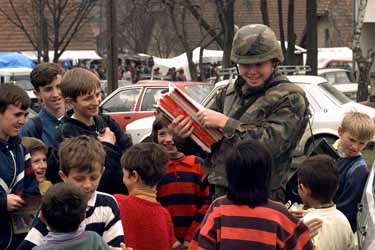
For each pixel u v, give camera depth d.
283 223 4.27
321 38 51.44
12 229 5.21
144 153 5.29
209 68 42.19
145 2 35.41
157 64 44.12
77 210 4.29
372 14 25.89
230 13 23.23
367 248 4.61
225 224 4.26
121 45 49.03
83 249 4.34
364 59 22.52
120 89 18.20
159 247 5.25
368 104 19.00
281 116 4.95
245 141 4.37
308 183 5.16
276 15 46.41
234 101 5.27
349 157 6.16
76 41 39.62
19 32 38.88
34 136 6.25
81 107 5.53
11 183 5.31
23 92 5.38
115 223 4.88
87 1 31.20
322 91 15.91
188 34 43.16
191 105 5.09
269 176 4.32
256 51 4.99
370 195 5.56
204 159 5.71
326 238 5.05
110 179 5.63
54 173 5.46
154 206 5.30
